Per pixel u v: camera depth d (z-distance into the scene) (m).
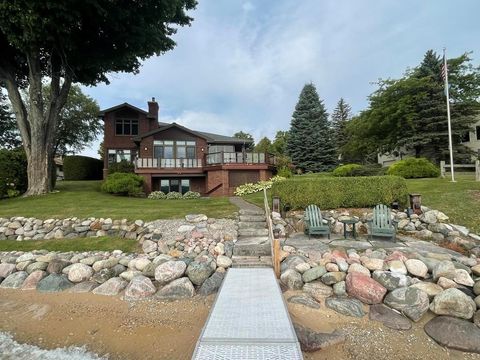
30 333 4.58
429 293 4.99
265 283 5.39
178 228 8.95
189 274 6.23
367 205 9.92
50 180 16.28
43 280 6.51
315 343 4.01
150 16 14.15
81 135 36.03
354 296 5.27
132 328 4.67
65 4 11.09
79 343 4.27
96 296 5.94
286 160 25.14
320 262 6.21
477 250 6.90
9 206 12.18
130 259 7.01
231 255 7.13
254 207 11.48
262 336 3.48
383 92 25.86
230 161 21.72
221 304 4.44
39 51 14.41
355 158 41.62
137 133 28.36
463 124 23.08
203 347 3.27
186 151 26.47
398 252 6.31
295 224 9.57
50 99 15.64
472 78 23.30
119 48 15.09
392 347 4.02
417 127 23.67
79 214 10.50
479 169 13.00
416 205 9.19
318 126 36.06
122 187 17.98
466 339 4.02
